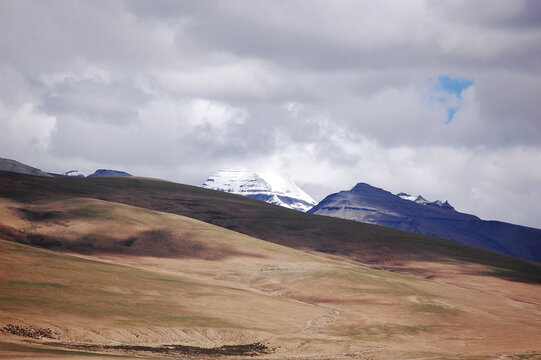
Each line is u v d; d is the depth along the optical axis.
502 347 105.12
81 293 105.12
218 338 96.75
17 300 94.81
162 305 108.19
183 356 83.56
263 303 123.81
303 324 112.62
